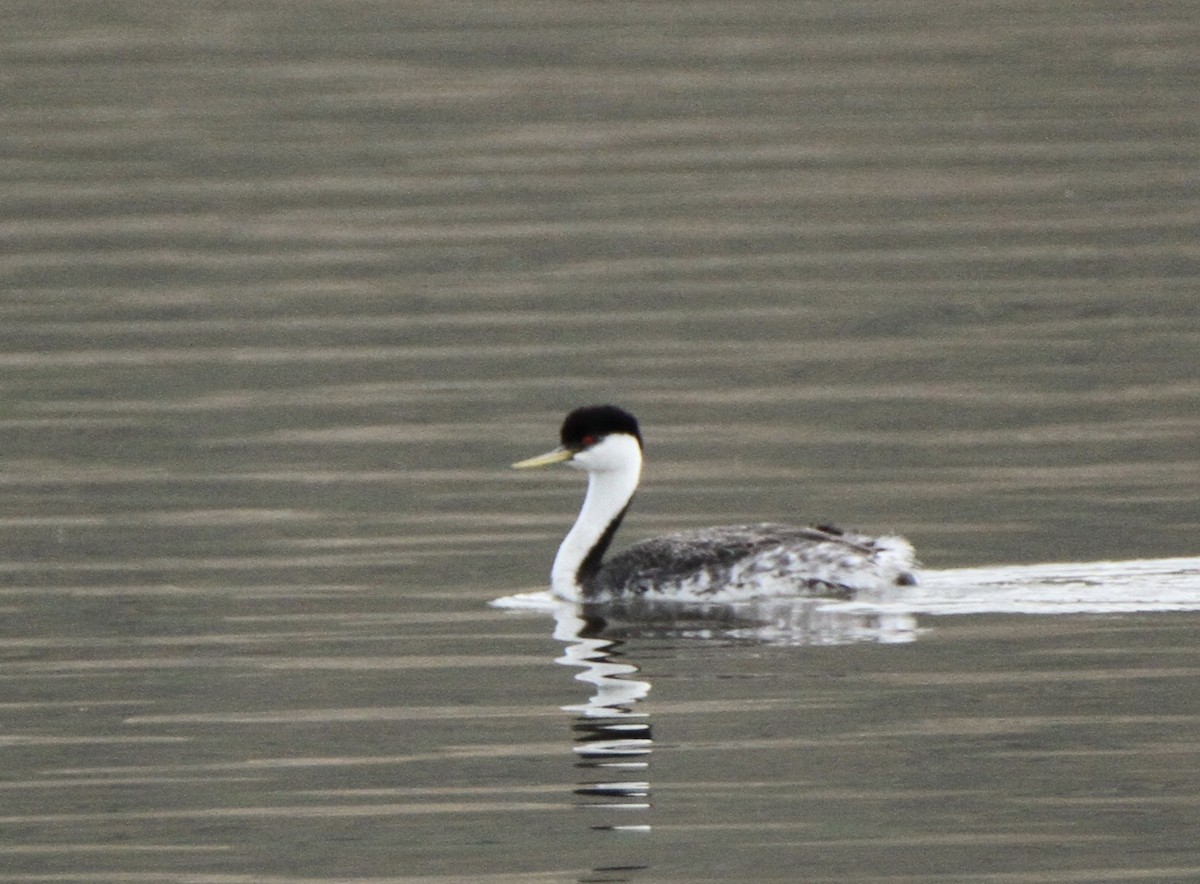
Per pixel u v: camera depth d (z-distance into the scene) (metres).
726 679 15.50
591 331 27.34
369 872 12.43
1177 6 47.28
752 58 43.50
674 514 20.38
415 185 35.31
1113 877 12.23
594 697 15.20
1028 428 22.94
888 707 14.83
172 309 28.66
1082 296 28.38
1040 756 13.90
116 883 12.38
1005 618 16.86
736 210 33.44
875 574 17.69
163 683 15.75
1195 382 24.50
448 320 28.03
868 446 22.44
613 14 48.12
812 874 12.30
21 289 29.67
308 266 30.84
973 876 12.27
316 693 15.45
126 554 19.19
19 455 22.44
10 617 17.41
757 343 26.67
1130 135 37.16
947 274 29.64
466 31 46.34
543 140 38.00
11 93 40.97
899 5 48.50
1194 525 19.44
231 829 13.09
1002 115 38.75
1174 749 13.96
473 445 22.75
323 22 47.31
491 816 13.20
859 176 35.22
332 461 22.20
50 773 14.04
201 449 22.62
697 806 13.27
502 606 17.66
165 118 39.34
